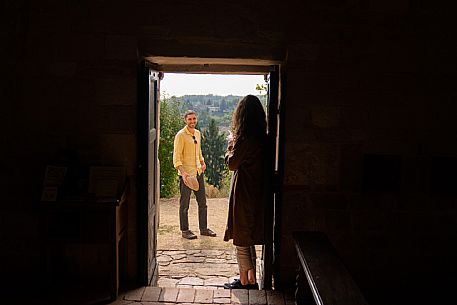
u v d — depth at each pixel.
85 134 3.55
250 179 3.55
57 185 3.31
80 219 3.33
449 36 3.55
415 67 3.57
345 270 2.55
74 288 3.59
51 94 3.51
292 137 3.59
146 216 3.63
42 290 3.50
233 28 3.51
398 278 3.75
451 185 3.65
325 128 3.60
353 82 3.57
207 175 12.55
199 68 4.33
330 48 3.53
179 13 3.47
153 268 4.04
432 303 3.53
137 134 3.57
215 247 5.61
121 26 3.46
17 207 3.62
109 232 3.33
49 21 3.44
